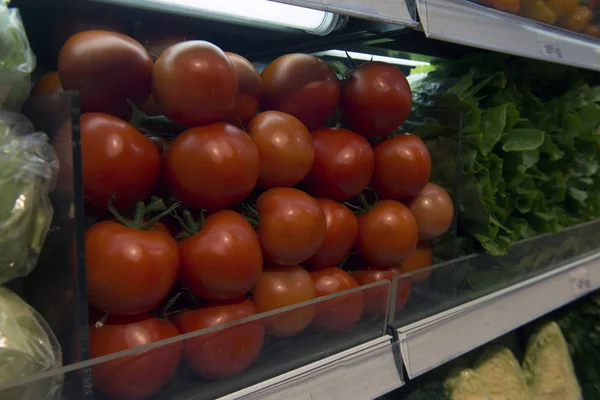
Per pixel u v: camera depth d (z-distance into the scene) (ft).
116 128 1.80
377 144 2.79
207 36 3.24
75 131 1.46
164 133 2.35
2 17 1.68
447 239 3.12
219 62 1.97
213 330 1.79
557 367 3.58
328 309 2.16
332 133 2.55
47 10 2.51
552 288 3.52
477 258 3.01
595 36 3.80
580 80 4.40
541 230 3.68
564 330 4.32
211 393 1.89
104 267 1.68
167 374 1.74
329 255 2.45
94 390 1.62
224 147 1.94
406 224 2.60
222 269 1.88
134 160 1.80
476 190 3.09
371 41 3.28
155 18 2.79
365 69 2.66
